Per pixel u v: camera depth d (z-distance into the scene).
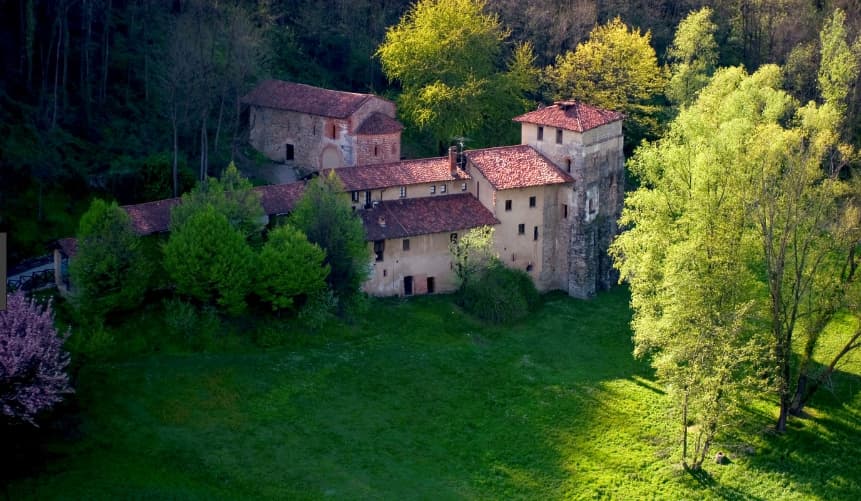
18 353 64.44
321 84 134.25
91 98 110.69
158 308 83.75
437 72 119.56
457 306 96.38
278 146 116.75
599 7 151.12
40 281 85.12
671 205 88.62
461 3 123.12
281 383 79.75
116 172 100.25
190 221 82.50
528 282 101.38
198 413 74.69
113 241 79.81
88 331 77.81
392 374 83.75
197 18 114.19
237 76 111.56
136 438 70.56
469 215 98.75
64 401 71.25
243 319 85.50
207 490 66.38
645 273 86.06
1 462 65.88
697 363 75.06
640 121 129.25
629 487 73.25
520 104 125.38
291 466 70.44
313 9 141.50
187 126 110.44
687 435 79.75
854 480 75.06
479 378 85.44
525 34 140.00
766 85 110.94
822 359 91.12
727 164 84.06
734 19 152.88
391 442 75.12
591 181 103.25
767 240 80.25
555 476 73.75
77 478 65.19
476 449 75.81
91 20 112.50
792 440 79.56
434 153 122.50
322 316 86.75
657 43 152.00
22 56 106.19
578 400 83.56
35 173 95.31
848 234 80.88
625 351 92.94
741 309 77.38
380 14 143.25
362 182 95.94
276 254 84.06
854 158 98.19
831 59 124.56
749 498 72.81
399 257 95.75
